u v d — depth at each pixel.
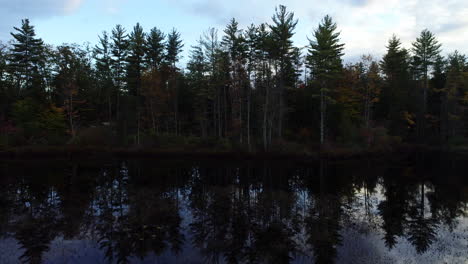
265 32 32.75
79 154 30.64
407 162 28.69
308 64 35.97
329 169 24.36
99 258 7.59
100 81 49.28
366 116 38.88
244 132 37.41
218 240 8.86
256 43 32.97
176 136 36.44
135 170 23.11
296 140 36.12
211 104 43.91
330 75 33.25
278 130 35.88
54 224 10.15
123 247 8.29
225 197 14.34
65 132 36.34
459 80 46.44
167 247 8.32
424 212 12.20
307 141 35.41
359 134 35.69
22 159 28.14
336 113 36.62
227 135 38.06
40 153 29.48
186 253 7.94
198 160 29.22
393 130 42.59
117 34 41.53
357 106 42.03
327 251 8.10
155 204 12.80
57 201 13.24
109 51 46.72
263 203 13.20
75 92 36.22
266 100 32.47
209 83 38.25
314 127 37.41
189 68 42.22
